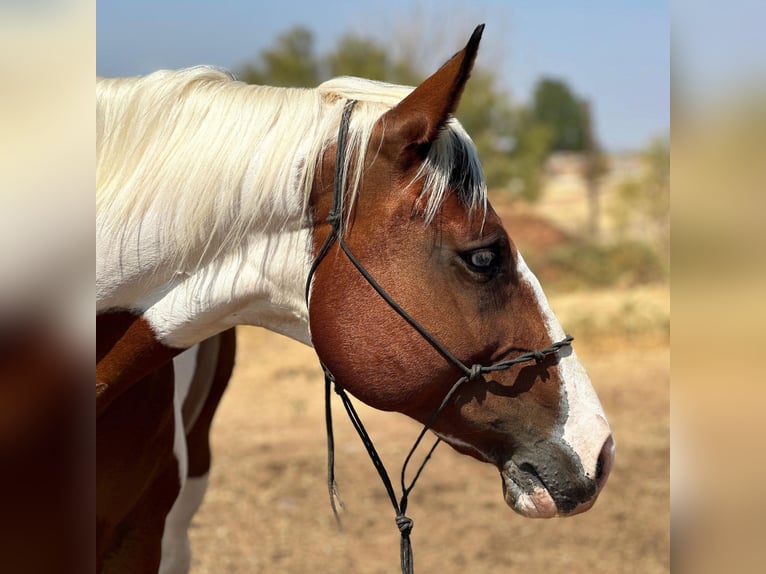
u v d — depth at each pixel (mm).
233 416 8398
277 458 6910
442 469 6680
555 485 2346
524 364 2357
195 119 2344
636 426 7828
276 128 2344
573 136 30562
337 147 2309
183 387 3129
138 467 2715
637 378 9742
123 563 2855
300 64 22875
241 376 10219
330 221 2314
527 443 2371
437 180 2275
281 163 2322
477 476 6527
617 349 11281
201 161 2312
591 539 5379
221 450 7145
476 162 2328
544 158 24312
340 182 2303
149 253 2324
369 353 2305
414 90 2293
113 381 2410
